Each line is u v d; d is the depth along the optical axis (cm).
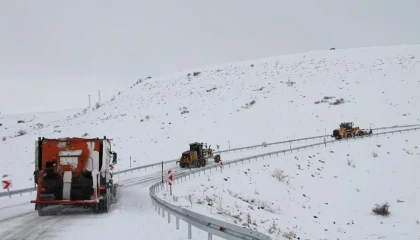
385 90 6531
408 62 8044
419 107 5641
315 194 2722
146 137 5066
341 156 3588
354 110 5847
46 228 1059
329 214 2344
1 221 1202
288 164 3325
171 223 1223
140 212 1472
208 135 5188
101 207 1396
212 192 2362
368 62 8494
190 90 8125
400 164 3256
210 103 6862
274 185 2784
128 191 2306
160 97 7938
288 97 6719
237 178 2845
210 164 3684
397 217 2212
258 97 6919
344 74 7769
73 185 1355
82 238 911
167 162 3816
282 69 8869
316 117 5697
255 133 5244
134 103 7838
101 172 1393
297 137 5003
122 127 5675
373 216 2280
